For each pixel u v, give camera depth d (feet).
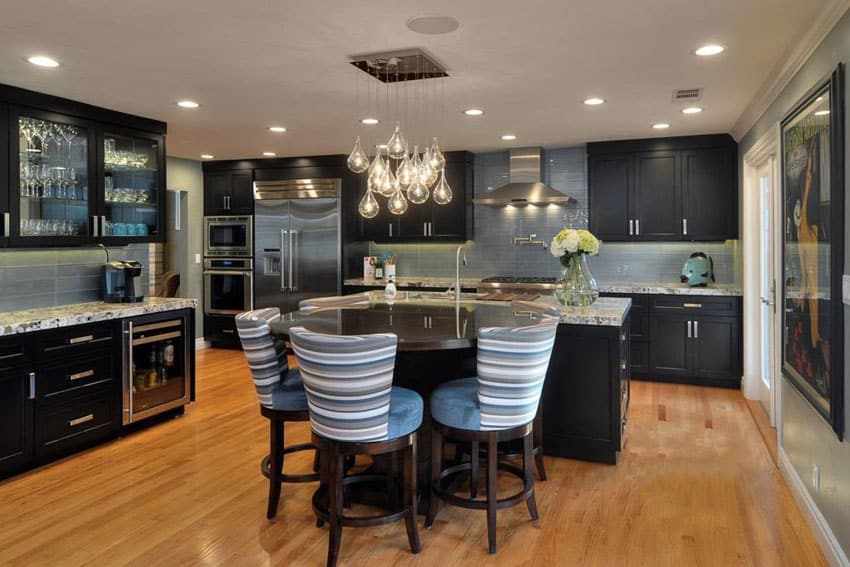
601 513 9.57
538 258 21.77
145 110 14.65
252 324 9.11
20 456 11.16
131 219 15.34
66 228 13.46
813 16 8.71
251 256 23.59
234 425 14.26
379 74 11.62
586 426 11.76
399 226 22.71
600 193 19.53
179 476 11.18
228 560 8.23
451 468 9.70
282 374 9.84
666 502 9.95
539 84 12.37
